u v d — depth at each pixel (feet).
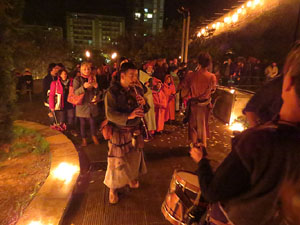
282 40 32.91
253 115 6.64
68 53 88.38
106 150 15.98
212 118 24.43
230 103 21.24
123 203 10.24
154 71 20.51
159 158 14.97
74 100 15.57
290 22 25.94
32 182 11.48
